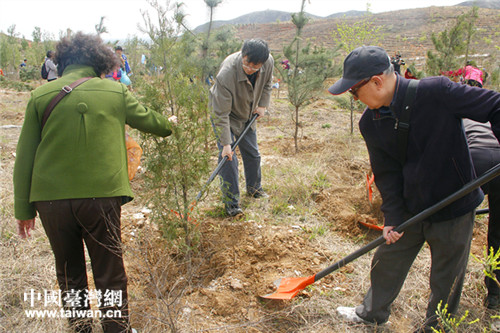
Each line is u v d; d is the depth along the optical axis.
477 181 2.07
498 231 2.82
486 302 2.86
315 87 6.08
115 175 2.23
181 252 3.33
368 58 2.04
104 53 2.38
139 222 3.84
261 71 3.83
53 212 2.18
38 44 17.34
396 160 2.37
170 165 2.98
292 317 2.78
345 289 3.05
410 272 3.25
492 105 1.92
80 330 2.48
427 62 6.71
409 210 2.41
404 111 2.09
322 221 4.11
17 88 14.55
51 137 2.15
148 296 2.95
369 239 3.77
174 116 3.02
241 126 4.10
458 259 2.30
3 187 4.51
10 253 3.29
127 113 2.38
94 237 2.26
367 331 2.67
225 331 2.62
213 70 7.38
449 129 2.07
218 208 4.27
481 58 11.54
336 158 5.79
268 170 5.34
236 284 3.05
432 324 2.43
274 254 3.46
